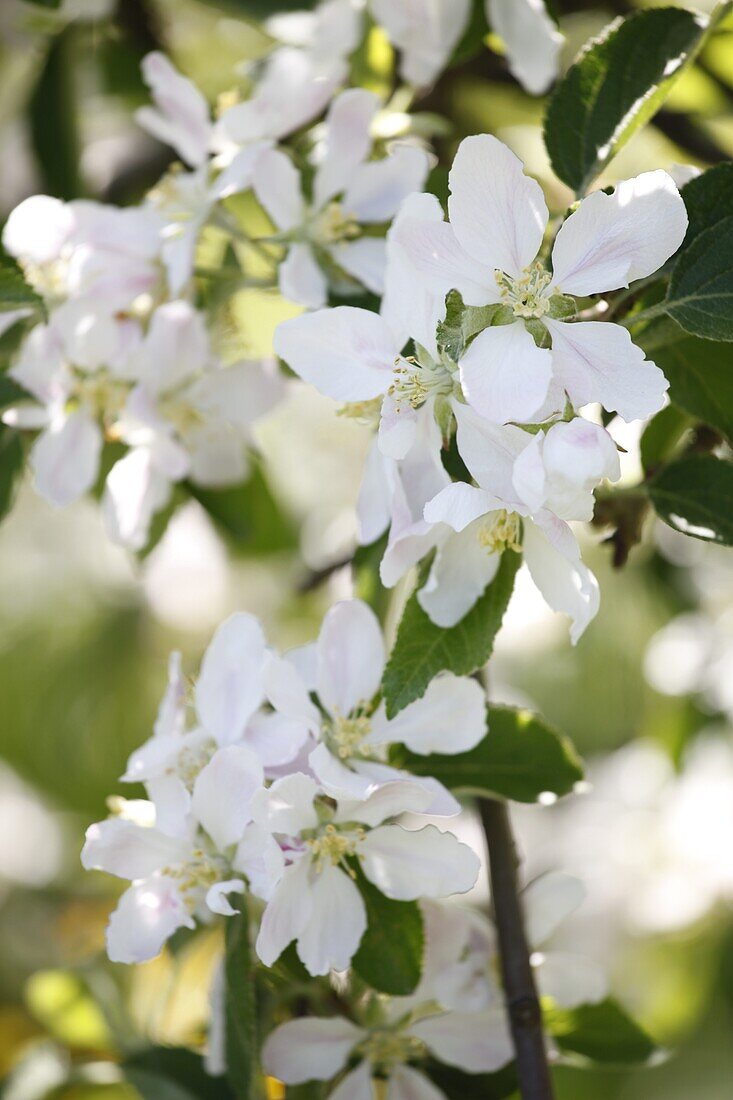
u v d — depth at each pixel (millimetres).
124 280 740
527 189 654
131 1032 803
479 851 1000
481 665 667
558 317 654
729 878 1142
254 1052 688
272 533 899
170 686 704
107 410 757
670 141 826
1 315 743
